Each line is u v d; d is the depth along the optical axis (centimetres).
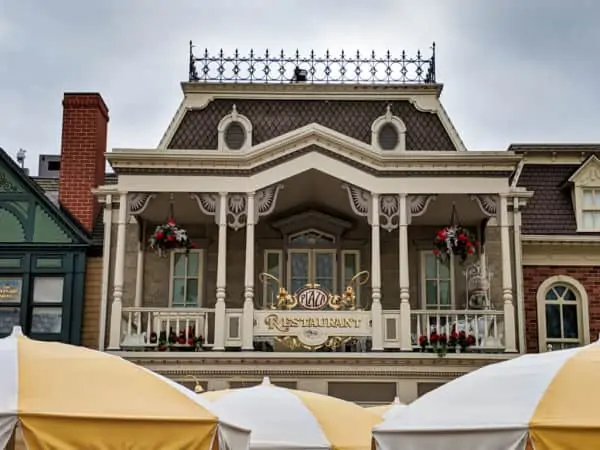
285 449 1156
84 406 793
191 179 1998
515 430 772
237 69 2294
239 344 1952
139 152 1991
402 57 2309
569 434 751
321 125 2131
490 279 2138
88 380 821
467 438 809
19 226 2148
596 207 2284
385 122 2173
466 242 2006
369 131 2205
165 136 2200
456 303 2197
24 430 770
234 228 2045
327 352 1936
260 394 1231
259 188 1995
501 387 833
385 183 2006
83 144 2297
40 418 775
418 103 2250
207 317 2003
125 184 1995
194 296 2189
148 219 2197
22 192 2162
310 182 2084
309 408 1215
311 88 2247
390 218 2008
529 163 2392
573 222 2275
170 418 802
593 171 2305
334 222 2220
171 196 2025
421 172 2006
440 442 826
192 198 2052
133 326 2033
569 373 799
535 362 853
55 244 2131
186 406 826
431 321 2138
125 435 791
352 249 2234
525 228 2252
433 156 1998
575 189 2294
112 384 826
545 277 2203
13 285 2119
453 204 2086
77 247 2133
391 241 2230
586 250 2222
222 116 2236
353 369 1936
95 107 2320
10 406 773
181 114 2230
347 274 2223
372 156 2000
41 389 796
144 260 2189
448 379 1939
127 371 853
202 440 805
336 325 1967
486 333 1961
